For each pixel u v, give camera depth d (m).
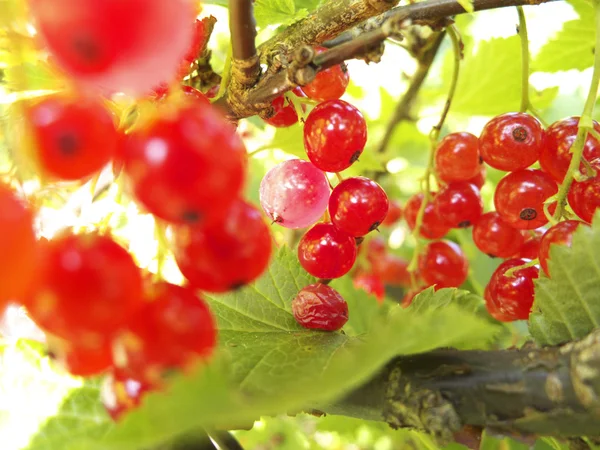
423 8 0.06
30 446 0.06
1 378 0.06
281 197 0.07
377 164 0.12
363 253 0.14
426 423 0.05
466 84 0.13
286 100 0.07
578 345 0.05
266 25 0.08
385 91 0.15
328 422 0.12
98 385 0.06
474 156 0.09
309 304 0.07
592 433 0.05
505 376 0.05
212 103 0.06
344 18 0.07
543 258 0.06
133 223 0.06
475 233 0.09
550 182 0.08
